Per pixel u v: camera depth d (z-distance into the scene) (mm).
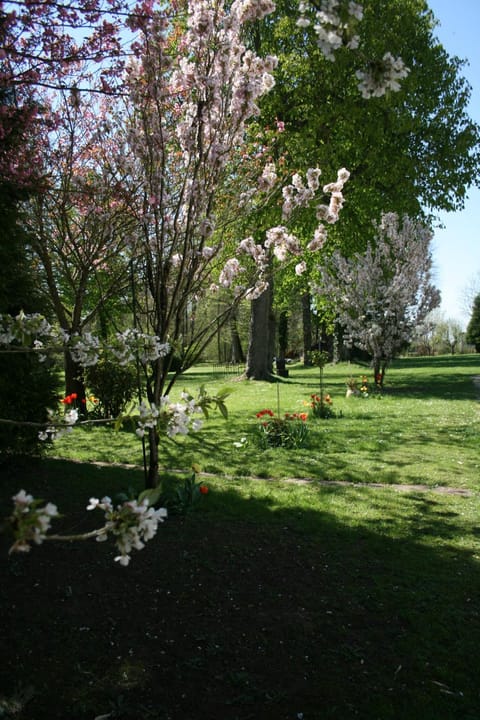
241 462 8297
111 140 7914
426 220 20797
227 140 5301
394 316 17844
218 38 4816
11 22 4270
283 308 36562
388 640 3516
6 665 3119
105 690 2959
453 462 8258
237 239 6879
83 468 7668
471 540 5176
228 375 28516
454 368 30141
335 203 5164
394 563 4648
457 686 3064
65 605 3768
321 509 6008
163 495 5793
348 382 17594
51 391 7496
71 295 15734
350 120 17125
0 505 5770
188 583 4160
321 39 2172
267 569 4457
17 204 7102
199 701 2904
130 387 12078
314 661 3281
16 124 5742
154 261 5672
